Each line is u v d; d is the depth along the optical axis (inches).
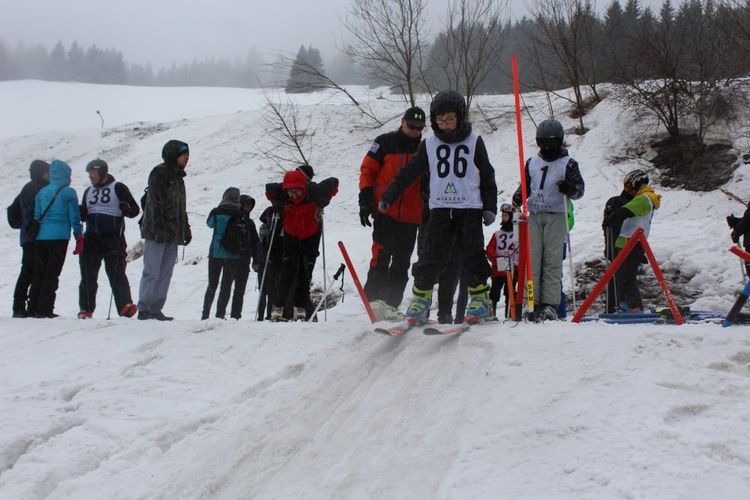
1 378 261.3
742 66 887.1
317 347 247.1
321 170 1050.1
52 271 398.0
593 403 178.9
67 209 398.9
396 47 1107.3
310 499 162.6
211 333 278.5
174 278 671.1
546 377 193.3
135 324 317.4
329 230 855.7
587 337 211.3
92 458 192.4
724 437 157.6
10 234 989.8
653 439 160.6
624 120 949.8
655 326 218.5
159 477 179.5
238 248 416.5
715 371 185.0
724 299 426.3
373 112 1198.9
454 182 255.0
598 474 153.3
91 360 267.9
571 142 953.5
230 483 176.4
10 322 349.4
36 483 180.7
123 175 1180.5
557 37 1109.1
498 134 1047.0
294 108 1268.5
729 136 863.7
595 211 773.3
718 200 757.9
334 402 206.1
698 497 140.7
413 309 253.1
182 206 379.2
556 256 291.7
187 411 212.8
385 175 313.1
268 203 965.8
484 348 216.8
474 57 1149.1
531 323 237.6
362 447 179.3
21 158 1333.7
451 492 154.7
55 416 214.7
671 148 880.3
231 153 1165.7
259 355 249.9
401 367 217.5
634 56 954.7
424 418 187.3
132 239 873.5
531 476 157.4
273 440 189.5
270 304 439.5
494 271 375.6
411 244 319.6
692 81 922.1
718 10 914.1
